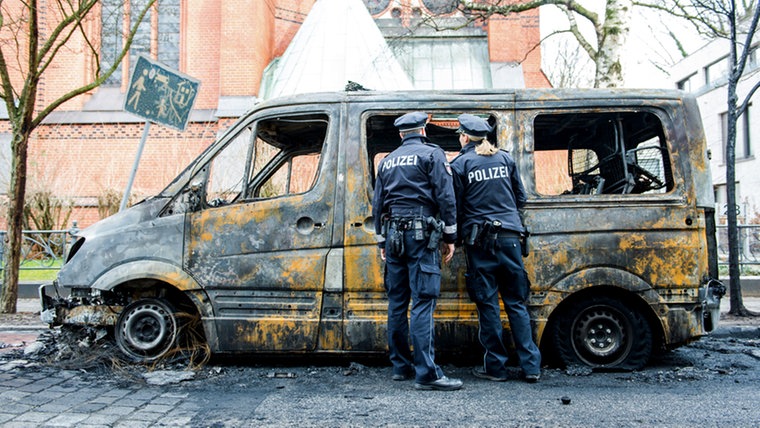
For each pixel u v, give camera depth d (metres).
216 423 3.31
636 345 4.61
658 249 4.57
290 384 4.27
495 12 11.26
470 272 4.32
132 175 6.27
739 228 10.58
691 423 3.31
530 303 4.54
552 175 5.73
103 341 4.99
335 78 17.30
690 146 4.74
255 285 4.63
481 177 4.30
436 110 4.79
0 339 6.20
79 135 17.81
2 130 17.12
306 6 21.39
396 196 4.11
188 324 4.84
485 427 3.24
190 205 4.73
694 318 4.57
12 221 7.89
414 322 4.08
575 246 4.55
